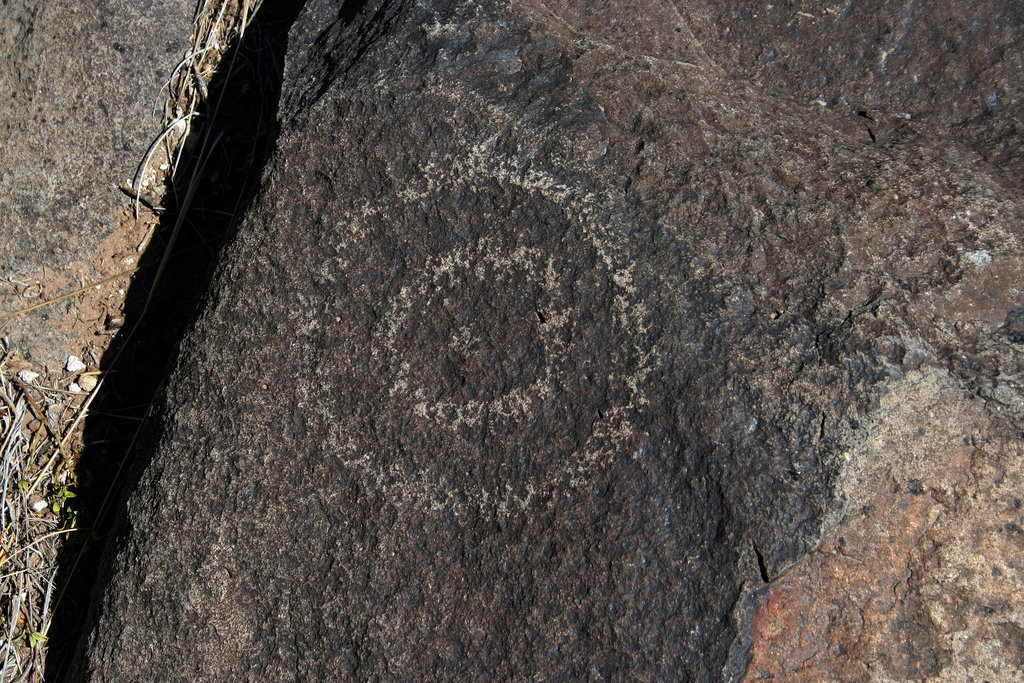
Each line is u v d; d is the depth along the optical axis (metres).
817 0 1.52
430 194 1.39
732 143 1.40
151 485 1.37
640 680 1.25
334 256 1.39
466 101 1.40
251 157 1.69
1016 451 1.28
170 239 1.66
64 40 1.67
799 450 1.27
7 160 1.65
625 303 1.32
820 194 1.37
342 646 1.31
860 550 1.25
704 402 1.29
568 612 1.27
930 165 1.40
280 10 1.76
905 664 1.25
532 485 1.30
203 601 1.33
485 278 1.36
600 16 1.49
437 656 1.29
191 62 1.71
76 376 1.62
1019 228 1.35
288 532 1.33
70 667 1.39
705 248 1.33
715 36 1.51
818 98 1.48
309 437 1.35
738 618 1.24
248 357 1.37
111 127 1.67
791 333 1.30
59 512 1.58
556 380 1.32
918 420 1.28
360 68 1.43
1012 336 1.31
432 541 1.31
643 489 1.28
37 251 1.64
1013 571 1.26
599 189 1.37
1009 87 1.47
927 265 1.33
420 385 1.34
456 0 1.46
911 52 1.49
